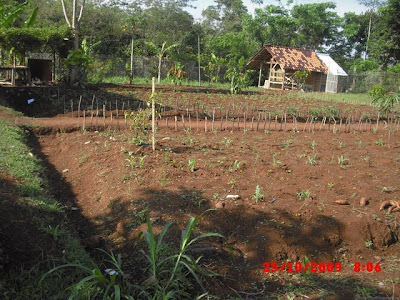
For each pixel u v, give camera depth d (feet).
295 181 21.84
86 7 106.93
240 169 23.59
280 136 35.73
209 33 153.48
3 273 12.01
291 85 102.42
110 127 35.70
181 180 21.13
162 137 32.32
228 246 14.80
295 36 151.74
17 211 15.43
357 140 35.53
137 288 12.51
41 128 33.88
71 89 53.11
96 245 15.85
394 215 18.01
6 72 58.39
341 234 16.71
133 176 21.49
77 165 25.55
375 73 113.29
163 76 104.06
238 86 70.28
